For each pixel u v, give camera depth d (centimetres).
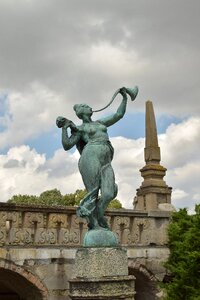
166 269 1911
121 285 1005
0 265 1502
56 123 1115
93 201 1067
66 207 1658
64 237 1648
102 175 1071
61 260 1625
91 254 1013
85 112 1125
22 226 1567
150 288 1914
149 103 2148
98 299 980
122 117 1169
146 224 1908
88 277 1000
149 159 2081
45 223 1617
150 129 2119
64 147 1106
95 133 1101
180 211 1928
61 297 1606
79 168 1099
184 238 1817
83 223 1694
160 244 1922
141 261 1858
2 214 1525
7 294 2114
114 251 1026
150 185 2030
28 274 1555
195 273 1700
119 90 1170
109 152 1100
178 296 1725
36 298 1603
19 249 1545
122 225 1841
